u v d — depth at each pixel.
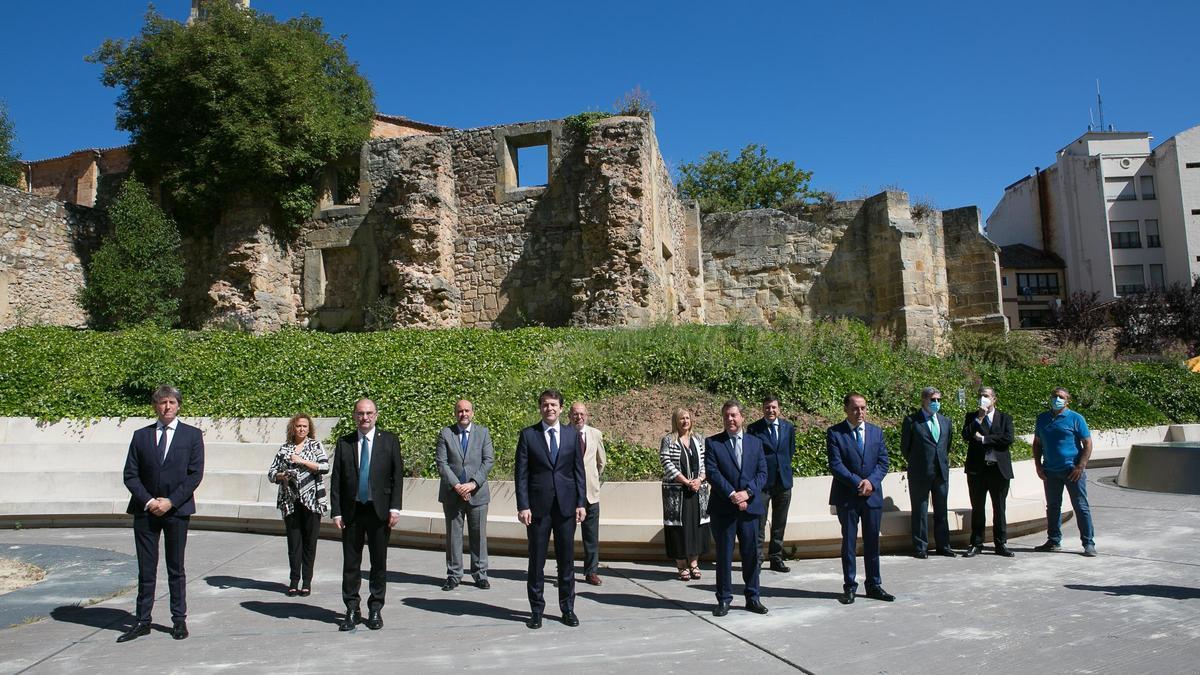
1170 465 13.91
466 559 9.63
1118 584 7.75
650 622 6.77
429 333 17.83
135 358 15.62
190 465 6.61
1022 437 15.45
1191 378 21.69
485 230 21.66
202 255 22.45
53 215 21.78
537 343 16.27
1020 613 6.80
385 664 5.69
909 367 17.03
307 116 21.61
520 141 22.08
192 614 7.06
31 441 13.38
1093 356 22.05
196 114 21.88
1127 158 50.22
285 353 16.23
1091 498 13.42
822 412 12.97
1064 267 50.66
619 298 19.61
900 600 7.36
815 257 27.80
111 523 11.91
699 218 28.66
